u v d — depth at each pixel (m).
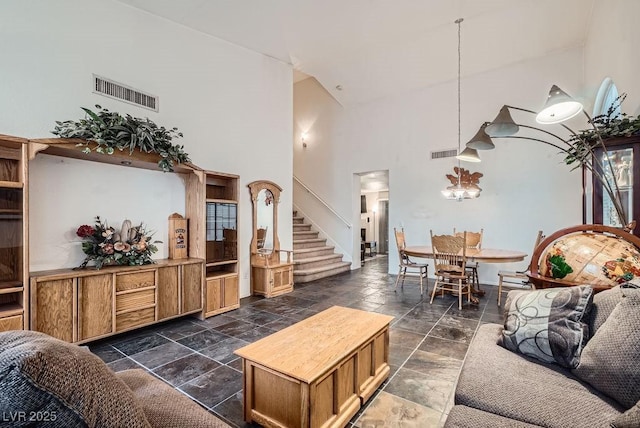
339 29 4.36
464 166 5.45
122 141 2.85
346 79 6.04
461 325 3.32
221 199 4.25
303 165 7.80
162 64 3.69
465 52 4.91
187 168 3.52
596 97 3.99
